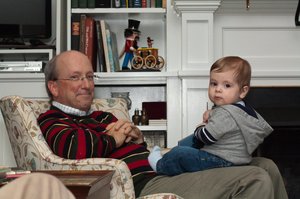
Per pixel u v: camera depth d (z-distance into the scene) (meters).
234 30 2.90
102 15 3.02
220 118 1.54
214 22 2.89
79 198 1.12
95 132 1.74
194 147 1.68
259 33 2.90
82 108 1.97
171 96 2.80
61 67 1.95
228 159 1.55
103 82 2.82
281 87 2.85
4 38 2.96
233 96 1.62
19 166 1.78
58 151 1.65
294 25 2.87
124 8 2.86
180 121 2.79
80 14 2.92
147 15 3.01
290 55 2.89
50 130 1.72
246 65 1.65
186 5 2.75
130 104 2.99
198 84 2.76
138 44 3.12
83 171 1.31
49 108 2.04
